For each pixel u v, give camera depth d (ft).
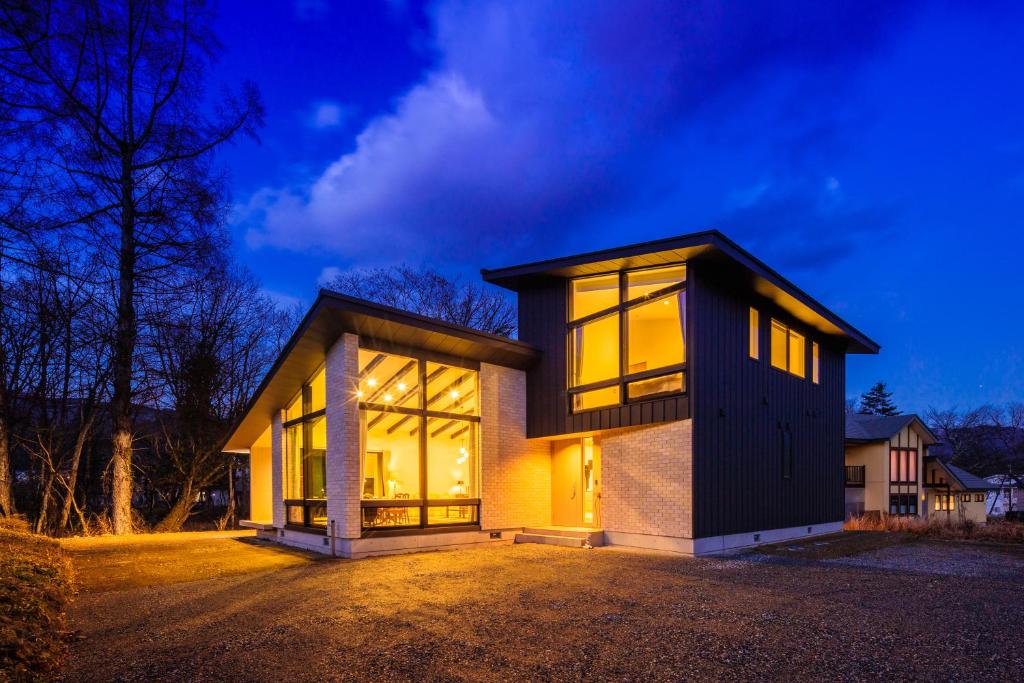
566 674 14.71
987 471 155.02
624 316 40.75
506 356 43.45
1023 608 22.27
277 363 39.68
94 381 67.41
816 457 51.70
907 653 16.52
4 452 59.82
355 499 34.99
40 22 32.81
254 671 14.93
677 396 36.91
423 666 15.24
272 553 36.88
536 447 45.70
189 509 74.38
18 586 21.44
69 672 14.99
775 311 46.83
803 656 16.14
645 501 38.24
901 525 61.46
